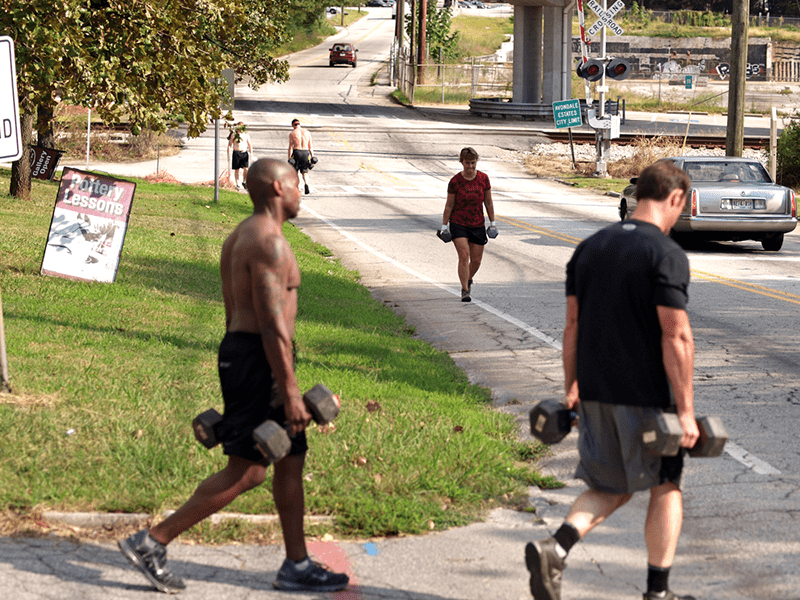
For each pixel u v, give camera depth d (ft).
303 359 86.12
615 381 40.32
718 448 39.86
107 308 105.50
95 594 42.29
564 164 411.13
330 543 50.21
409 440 64.08
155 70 125.29
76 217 118.83
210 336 96.58
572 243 201.57
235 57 179.11
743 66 281.33
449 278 155.63
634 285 39.99
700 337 110.22
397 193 312.91
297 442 43.55
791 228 181.68
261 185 41.88
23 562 44.93
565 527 40.32
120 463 56.18
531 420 43.62
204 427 43.16
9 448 56.49
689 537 52.75
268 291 40.73
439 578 46.26
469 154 127.85
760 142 430.20
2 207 185.88
